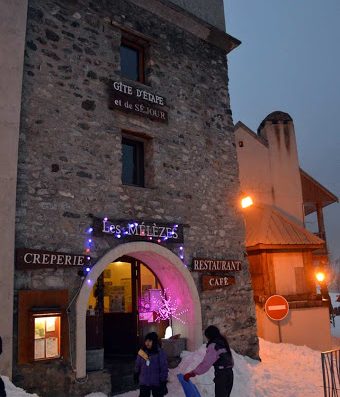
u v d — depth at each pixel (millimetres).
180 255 8070
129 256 8492
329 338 11953
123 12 8281
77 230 6730
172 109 8703
